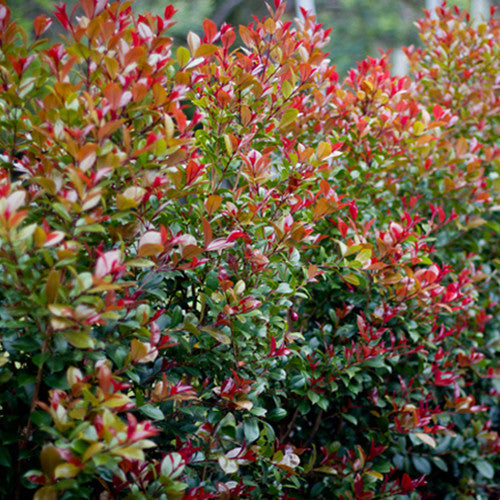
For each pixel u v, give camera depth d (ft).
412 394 9.11
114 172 5.36
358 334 8.58
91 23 5.25
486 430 9.87
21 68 5.38
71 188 5.16
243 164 7.13
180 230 6.19
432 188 10.83
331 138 8.52
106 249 5.61
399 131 9.39
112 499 5.09
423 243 8.68
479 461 9.85
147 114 5.42
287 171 7.27
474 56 11.87
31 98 5.70
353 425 9.17
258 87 6.89
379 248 7.71
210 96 7.09
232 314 6.09
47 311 4.57
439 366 9.94
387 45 41.06
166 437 6.24
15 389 5.27
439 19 12.95
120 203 4.90
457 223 10.55
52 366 4.79
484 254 12.21
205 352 6.40
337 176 8.88
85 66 5.82
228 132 7.11
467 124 11.90
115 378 4.80
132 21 6.23
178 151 5.56
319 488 8.05
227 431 6.31
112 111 4.94
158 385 5.35
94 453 4.15
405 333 9.16
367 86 9.14
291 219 6.57
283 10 7.49
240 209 6.56
